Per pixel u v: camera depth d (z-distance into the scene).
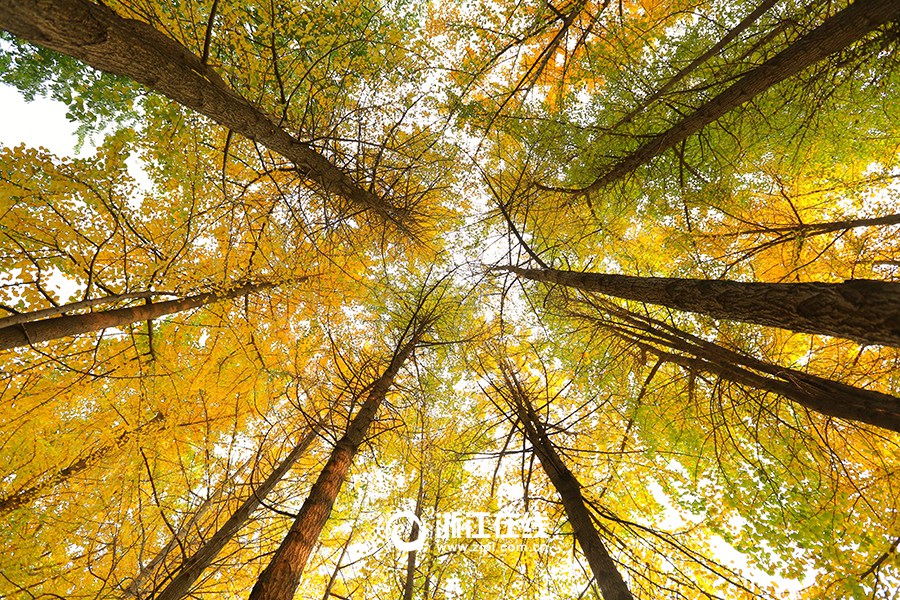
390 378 5.83
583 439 6.52
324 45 5.37
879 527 4.47
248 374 6.48
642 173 6.83
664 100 5.68
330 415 5.05
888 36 4.13
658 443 6.32
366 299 7.84
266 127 3.89
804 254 6.31
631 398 6.49
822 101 5.16
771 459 5.29
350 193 5.56
